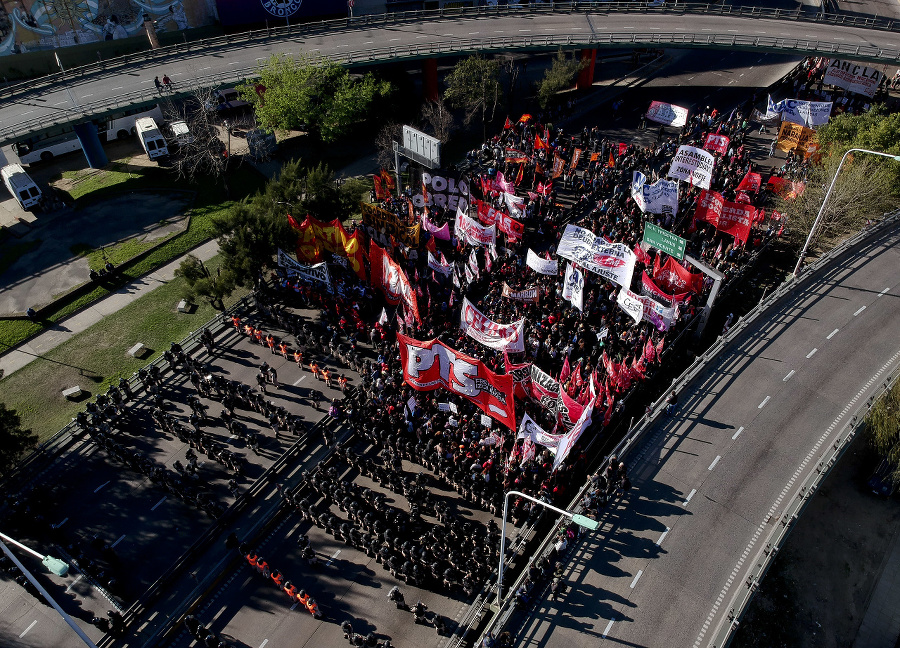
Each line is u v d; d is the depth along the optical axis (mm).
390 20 77125
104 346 44719
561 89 77375
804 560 33094
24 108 60812
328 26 76000
